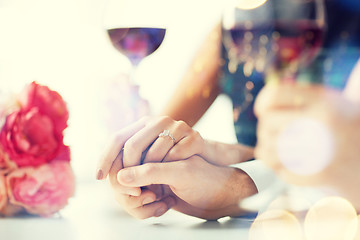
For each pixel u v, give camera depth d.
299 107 0.52
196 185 0.73
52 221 0.73
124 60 2.14
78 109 1.86
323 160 0.55
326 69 0.77
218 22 1.09
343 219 0.62
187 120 1.08
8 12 2.04
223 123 1.90
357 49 0.85
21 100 0.75
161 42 0.95
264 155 0.54
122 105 0.93
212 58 1.08
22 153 0.74
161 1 0.94
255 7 0.76
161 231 0.67
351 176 0.56
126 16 0.92
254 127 1.03
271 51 0.74
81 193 0.98
